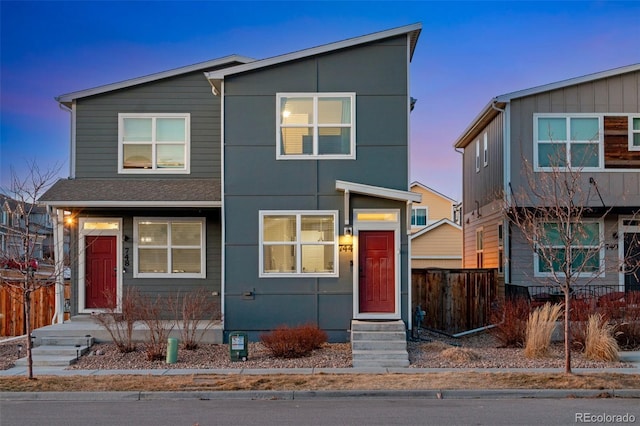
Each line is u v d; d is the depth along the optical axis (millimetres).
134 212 16672
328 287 14906
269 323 14852
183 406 9406
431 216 40688
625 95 17906
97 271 16609
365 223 14883
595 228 17844
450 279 18359
